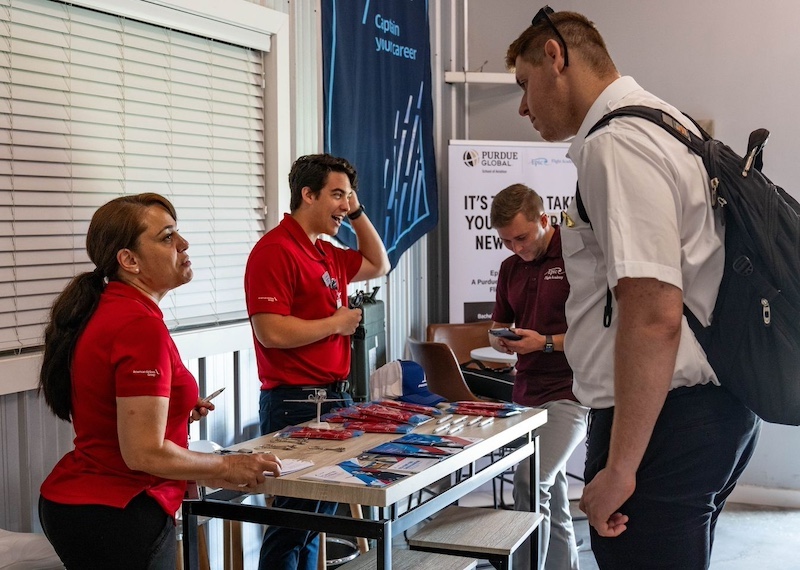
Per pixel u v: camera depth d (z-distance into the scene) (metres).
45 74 2.88
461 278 5.23
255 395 3.82
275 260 2.87
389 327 4.96
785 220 1.51
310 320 2.93
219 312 3.64
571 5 5.49
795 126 4.97
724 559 4.16
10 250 2.77
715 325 1.57
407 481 2.02
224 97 3.64
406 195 5.00
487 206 5.25
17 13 2.77
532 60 1.78
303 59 4.14
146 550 1.99
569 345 1.79
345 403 2.99
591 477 1.75
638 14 5.30
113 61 3.12
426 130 5.18
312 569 2.92
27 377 2.76
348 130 4.45
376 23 4.67
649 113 1.59
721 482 1.62
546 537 3.27
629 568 1.66
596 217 1.59
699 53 5.16
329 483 2.00
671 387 1.59
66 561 2.01
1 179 2.74
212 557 3.58
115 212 2.08
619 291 1.50
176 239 2.14
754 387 1.53
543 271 3.54
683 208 1.54
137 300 2.04
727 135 5.13
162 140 3.34
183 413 2.10
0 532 2.42
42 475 2.85
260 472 2.04
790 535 4.50
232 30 3.60
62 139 2.94
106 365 1.95
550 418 3.39
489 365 4.93
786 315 1.50
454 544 2.56
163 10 3.26
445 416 2.72
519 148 5.29
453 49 5.66
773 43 4.99
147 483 2.01
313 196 3.00
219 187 3.64
